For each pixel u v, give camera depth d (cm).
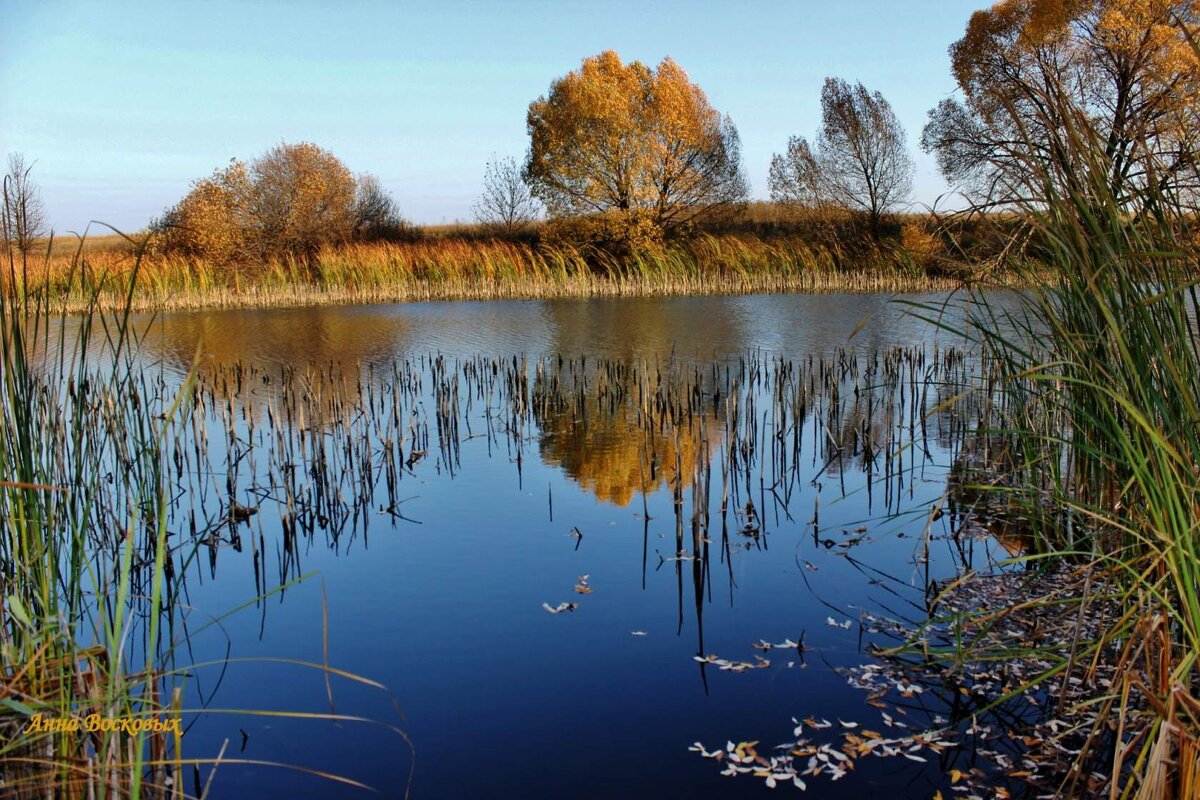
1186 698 283
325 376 1456
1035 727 420
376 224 4516
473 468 906
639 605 574
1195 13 2161
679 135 3588
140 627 559
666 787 387
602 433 1045
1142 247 391
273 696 472
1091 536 495
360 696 470
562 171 3512
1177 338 379
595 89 3403
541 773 400
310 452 969
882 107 3372
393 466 844
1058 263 471
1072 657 393
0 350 401
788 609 562
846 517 724
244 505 803
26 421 407
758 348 1664
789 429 1026
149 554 668
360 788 392
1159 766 287
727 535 693
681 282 3014
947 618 474
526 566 643
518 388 1212
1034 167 423
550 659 506
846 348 1623
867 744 413
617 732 431
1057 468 553
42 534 445
